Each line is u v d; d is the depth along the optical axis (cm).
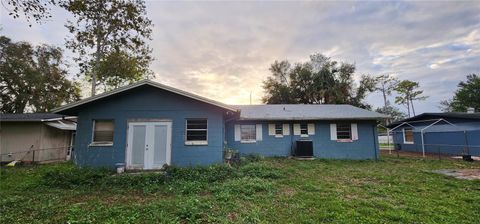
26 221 458
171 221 442
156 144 1055
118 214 489
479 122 1506
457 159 1458
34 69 2408
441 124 1770
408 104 4472
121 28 1848
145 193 680
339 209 510
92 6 1692
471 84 3503
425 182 795
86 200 614
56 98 2564
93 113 1062
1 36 2231
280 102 3812
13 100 2450
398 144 2173
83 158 1027
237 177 860
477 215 473
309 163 1298
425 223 430
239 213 491
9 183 814
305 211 507
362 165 1238
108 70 2022
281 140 1595
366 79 3709
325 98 3600
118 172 954
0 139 1402
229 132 1602
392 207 521
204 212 491
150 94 1088
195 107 1091
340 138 1585
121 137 1051
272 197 616
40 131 1444
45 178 806
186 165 1041
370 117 1529
